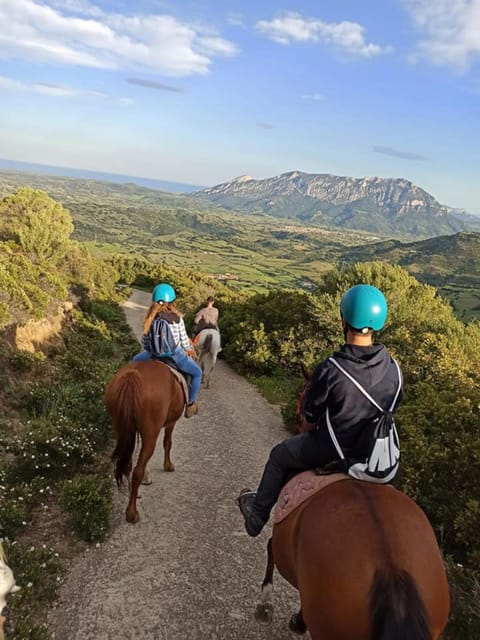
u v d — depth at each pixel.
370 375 2.88
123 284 46.25
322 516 2.65
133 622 4.08
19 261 16.94
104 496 5.52
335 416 2.91
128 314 28.25
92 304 22.73
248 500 4.02
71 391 9.53
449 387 7.86
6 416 8.28
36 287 14.64
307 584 2.51
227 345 16.36
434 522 5.50
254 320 15.99
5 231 25.42
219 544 5.38
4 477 5.76
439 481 5.74
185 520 5.84
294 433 9.91
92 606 4.20
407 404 7.59
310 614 2.48
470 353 11.03
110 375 11.71
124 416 5.25
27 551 4.55
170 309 6.46
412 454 5.99
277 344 15.27
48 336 13.74
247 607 4.38
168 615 4.20
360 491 2.72
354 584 2.30
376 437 2.82
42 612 4.06
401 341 11.35
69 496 5.32
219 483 7.09
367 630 2.20
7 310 11.87
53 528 5.23
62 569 4.56
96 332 17.30
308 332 15.30
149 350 6.35
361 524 2.49
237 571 4.90
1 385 8.98
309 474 3.12
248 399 12.28
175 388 5.96
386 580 2.22
